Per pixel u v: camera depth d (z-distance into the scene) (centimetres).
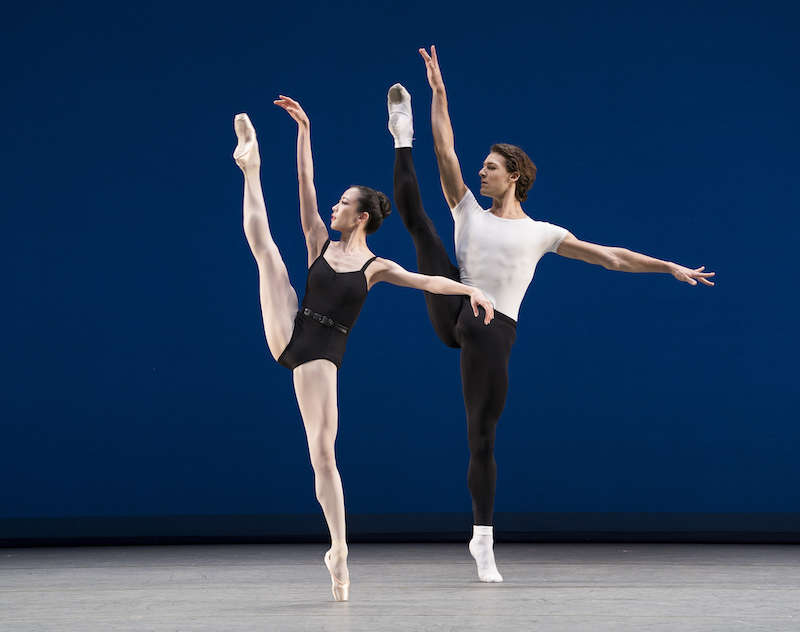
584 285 1129
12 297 1120
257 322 1137
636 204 1141
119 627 449
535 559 772
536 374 1123
